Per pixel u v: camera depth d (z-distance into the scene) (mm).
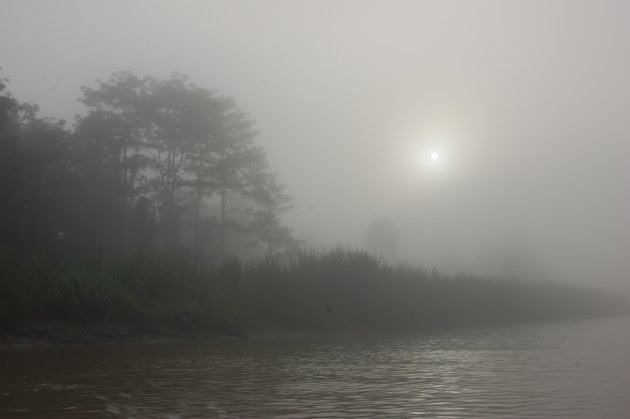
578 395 9516
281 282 25969
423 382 10883
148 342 18859
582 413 8133
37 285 18500
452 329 28844
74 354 15148
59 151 36312
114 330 18891
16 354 15102
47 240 37344
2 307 17469
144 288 21766
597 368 13109
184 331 20453
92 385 10164
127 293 20797
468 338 22500
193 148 44969
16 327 17516
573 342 20453
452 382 10875
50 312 18531
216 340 20469
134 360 13914
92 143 41844
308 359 14617
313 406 8516
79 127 42500
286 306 25172
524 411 8250
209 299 22500
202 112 44625
